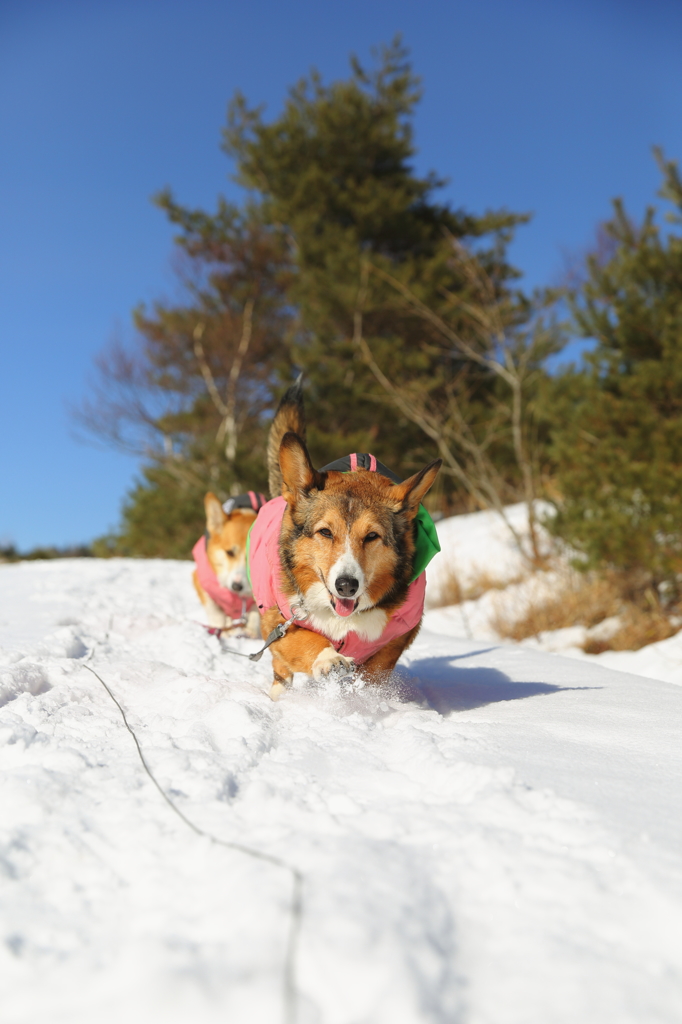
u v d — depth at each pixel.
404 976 1.34
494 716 3.57
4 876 1.73
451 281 19.81
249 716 3.07
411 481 3.93
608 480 9.63
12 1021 1.31
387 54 23.30
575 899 1.66
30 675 3.82
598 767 2.58
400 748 2.70
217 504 7.09
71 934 1.54
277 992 1.31
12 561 26.83
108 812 2.06
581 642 9.38
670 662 7.75
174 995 1.30
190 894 1.65
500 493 15.48
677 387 9.46
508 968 1.46
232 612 6.91
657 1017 1.34
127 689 3.86
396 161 24.09
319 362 21.12
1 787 2.15
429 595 12.33
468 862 1.80
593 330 10.69
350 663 3.70
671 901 1.62
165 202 24.53
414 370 19.02
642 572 9.65
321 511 3.75
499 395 19.66
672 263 9.96
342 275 20.16
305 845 1.82
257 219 24.91
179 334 25.12
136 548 24.25
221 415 25.08
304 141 23.38
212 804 2.11
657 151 10.12
